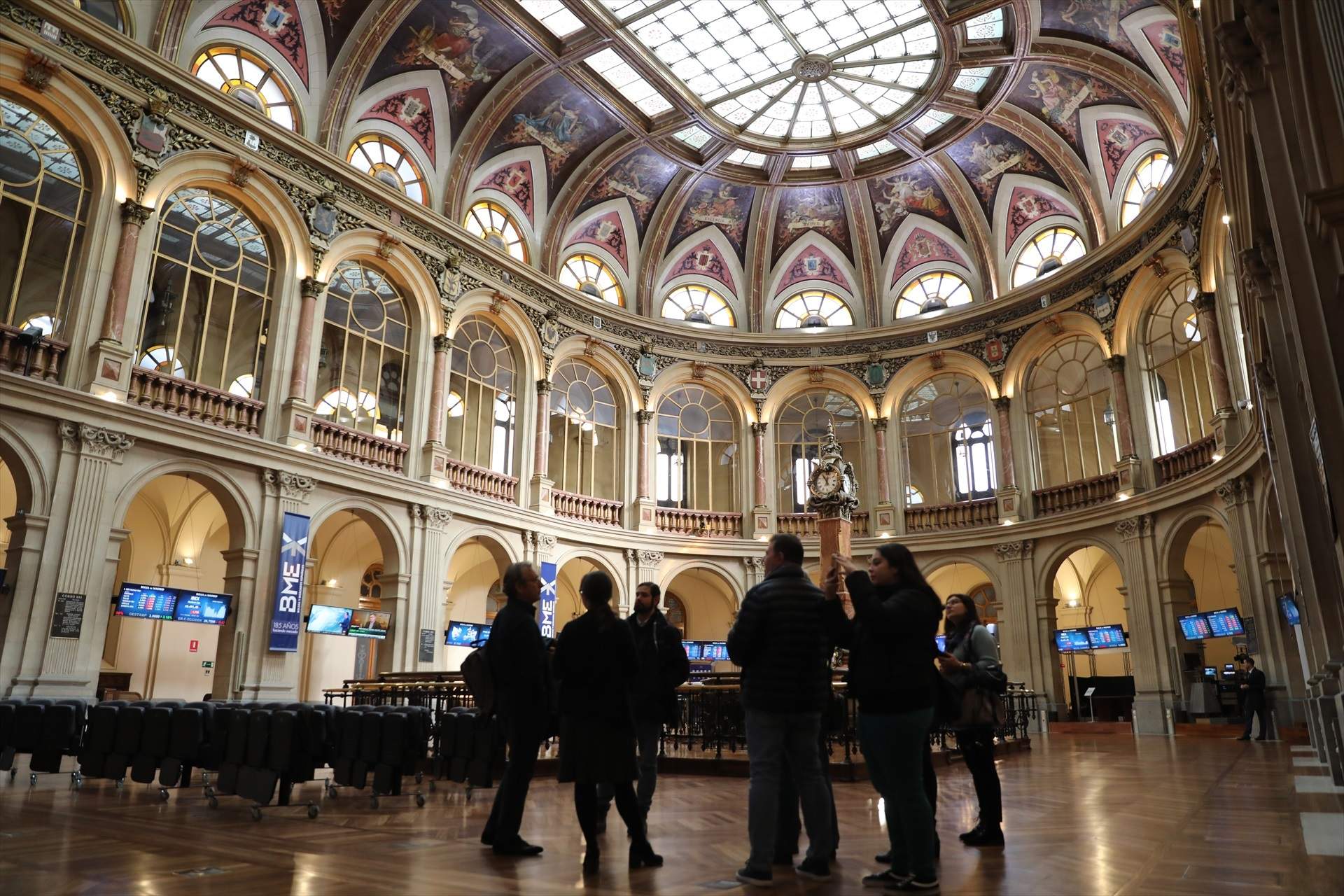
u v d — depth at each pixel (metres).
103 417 13.99
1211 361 17.97
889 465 25.52
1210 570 25.38
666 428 25.91
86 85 14.52
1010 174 24.27
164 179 15.55
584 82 21.23
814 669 4.61
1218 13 8.23
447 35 19.66
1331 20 4.50
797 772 4.63
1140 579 20.20
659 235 26.05
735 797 8.30
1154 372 20.70
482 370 21.72
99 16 15.20
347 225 18.66
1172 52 18.22
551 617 21.55
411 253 19.83
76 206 14.51
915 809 4.15
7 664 12.52
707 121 22.66
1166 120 19.27
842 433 26.39
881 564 4.64
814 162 25.22
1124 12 18.30
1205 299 18.16
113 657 18.83
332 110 18.61
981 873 4.47
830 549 17.94
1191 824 5.88
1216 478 18.05
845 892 4.18
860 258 26.88
